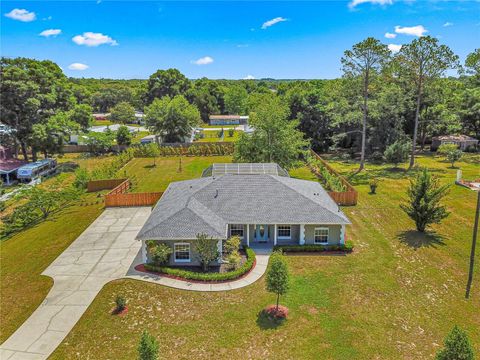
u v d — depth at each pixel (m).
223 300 19.17
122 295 19.84
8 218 34.66
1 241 30.59
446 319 17.45
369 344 15.66
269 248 25.03
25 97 54.06
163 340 16.14
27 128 54.50
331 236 25.34
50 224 32.34
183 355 15.18
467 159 53.22
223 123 116.62
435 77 46.56
